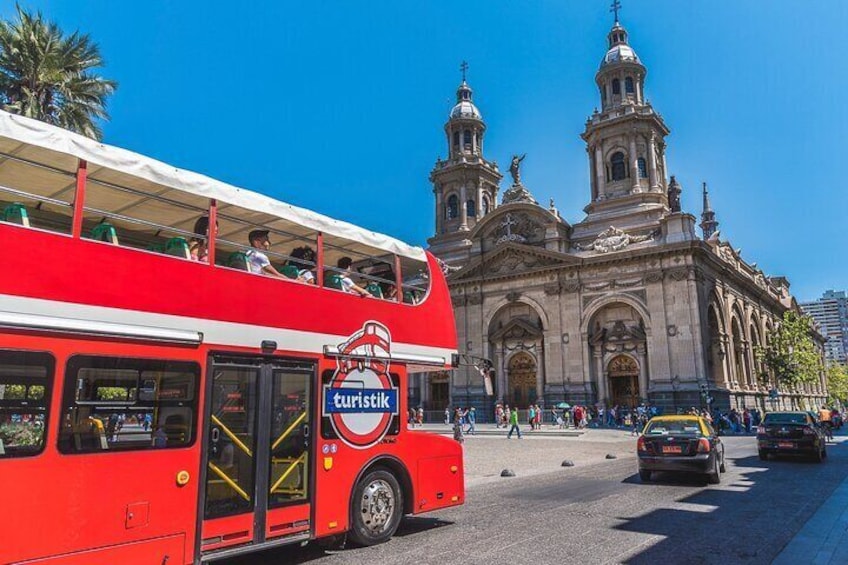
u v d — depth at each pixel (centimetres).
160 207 802
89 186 727
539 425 4412
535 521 1047
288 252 1009
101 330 595
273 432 755
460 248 6469
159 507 620
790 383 6241
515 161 6138
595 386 5128
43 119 2356
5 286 536
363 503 867
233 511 691
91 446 579
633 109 5788
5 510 517
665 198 5625
